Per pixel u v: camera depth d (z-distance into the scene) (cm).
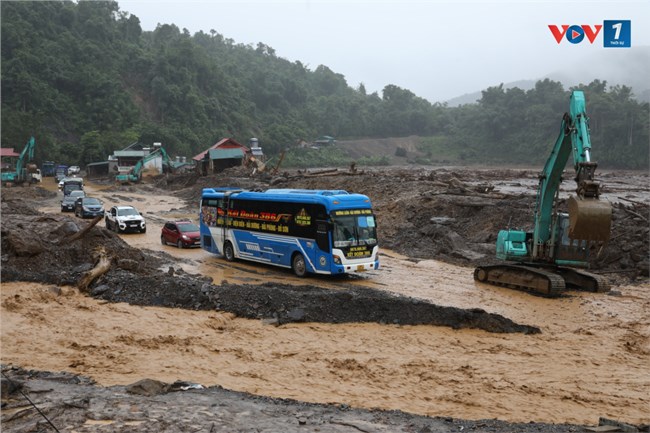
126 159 9912
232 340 1441
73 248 2167
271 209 2317
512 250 2066
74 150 11769
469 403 1064
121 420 827
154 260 2402
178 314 1653
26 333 1484
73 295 1836
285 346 1397
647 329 1545
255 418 875
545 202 2003
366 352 1358
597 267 2325
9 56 14275
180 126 15238
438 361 1297
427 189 4016
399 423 909
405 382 1173
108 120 14175
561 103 17100
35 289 1856
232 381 1168
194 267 2405
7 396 941
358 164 16588
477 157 17888
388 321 1580
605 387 1153
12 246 2072
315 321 1584
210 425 820
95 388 1037
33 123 11644
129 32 19662
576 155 1717
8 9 15438
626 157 13812
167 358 1312
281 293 1708
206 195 2722
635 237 2400
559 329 1549
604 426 901
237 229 2500
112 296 1803
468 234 2972
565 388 1145
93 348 1379
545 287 1889
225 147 8362
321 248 2088
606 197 4362
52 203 5331
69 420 816
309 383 1162
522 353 1357
